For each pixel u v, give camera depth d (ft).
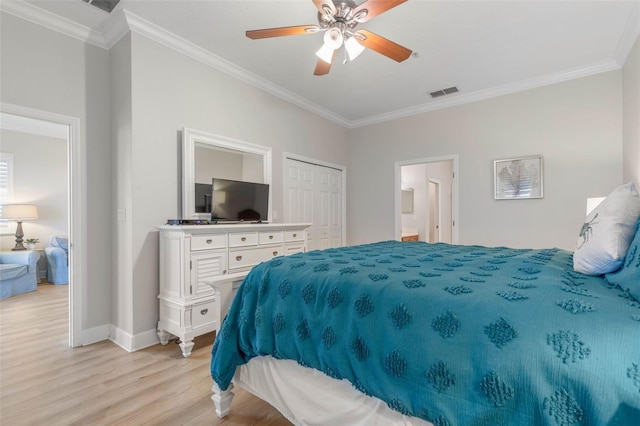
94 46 8.95
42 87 8.02
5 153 16.17
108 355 7.91
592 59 10.34
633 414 2.25
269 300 4.79
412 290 3.63
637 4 7.63
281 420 5.31
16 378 6.72
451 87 12.59
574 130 11.15
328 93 13.25
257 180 11.86
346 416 3.95
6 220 16.28
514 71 11.19
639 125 8.40
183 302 7.94
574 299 3.00
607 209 4.15
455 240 13.66
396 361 3.33
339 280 4.22
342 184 16.75
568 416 2.45
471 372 2.90
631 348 2.43
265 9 7.96
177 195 9.37
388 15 8.08
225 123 10.75
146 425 5.18
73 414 5.47
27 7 7.64
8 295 13.35
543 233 11.71
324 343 3.98
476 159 13.17
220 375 5.02
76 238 8.54
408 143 15.16
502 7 7.77
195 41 9.39
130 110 8.42
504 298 3.17
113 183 9.11
